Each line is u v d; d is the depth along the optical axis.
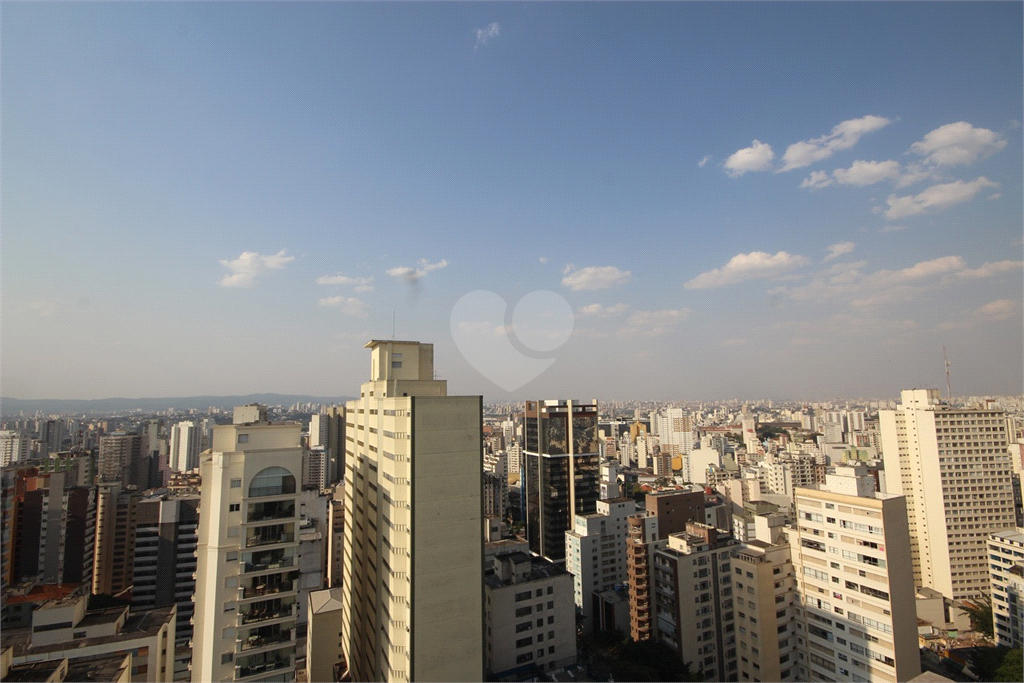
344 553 85.94
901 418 148.75
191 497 122.50
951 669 104.75
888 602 58.81
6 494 116.25
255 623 53.94
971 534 136.38
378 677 58.97
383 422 61.38
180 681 87.06
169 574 115.50
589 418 172.88
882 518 60.00
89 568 121.31
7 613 93.75
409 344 71.12
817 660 66.94
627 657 92.25
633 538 107.25
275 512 56.28
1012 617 108.56
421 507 54.03
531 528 175.50
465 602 55.00
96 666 62.81
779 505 183.00
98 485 133.88
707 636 91.19
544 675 74.69
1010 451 156.88
